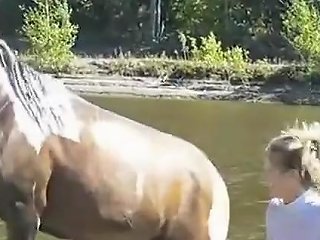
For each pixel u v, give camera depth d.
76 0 57.88
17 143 5.18
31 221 5.23
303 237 4.18
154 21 55.38
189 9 53.97
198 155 5.62
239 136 24.70
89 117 5.39
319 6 47.22
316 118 32.28
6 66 5.26
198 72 42.75
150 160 5.43
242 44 52.84
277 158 4.24
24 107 5.23
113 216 5.34
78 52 52.09
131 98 38.53
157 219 5.43
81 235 5.39
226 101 39.34
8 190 5.20
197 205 5.49
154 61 44.09
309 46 43.44
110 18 57.72
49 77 5.45
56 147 5.24
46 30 45.75
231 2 53.97
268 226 4.34
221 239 5.59
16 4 56.53
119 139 5.40
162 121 28.72
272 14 53.38
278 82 41.47
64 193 5.27
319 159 4.21
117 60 45.12
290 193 4.25
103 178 5.30
